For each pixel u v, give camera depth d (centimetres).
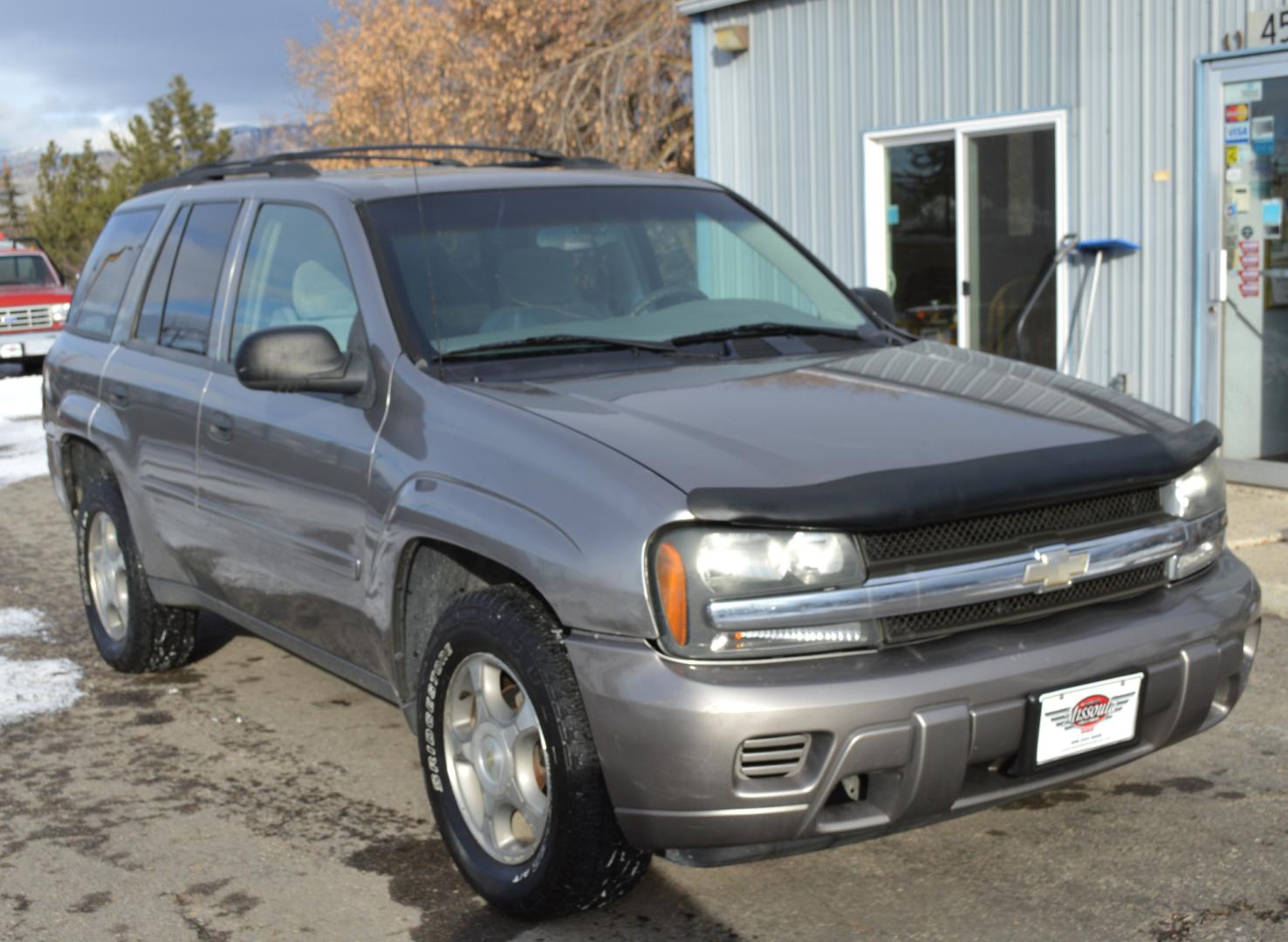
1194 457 345
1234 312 793
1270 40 752
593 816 316
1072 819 396
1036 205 880
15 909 364
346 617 400
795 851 310
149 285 536
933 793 305
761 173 1050
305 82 2378
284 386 386
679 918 348
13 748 484
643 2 1808
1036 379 393
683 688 293
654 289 440
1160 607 337
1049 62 856
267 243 463
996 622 317
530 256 425
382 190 435
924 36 923
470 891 367
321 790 440
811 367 395
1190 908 340
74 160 5538
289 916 356
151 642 543
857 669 299
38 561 785
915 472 307
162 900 367
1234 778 420
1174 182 808
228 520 455
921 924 339
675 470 309
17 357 2073
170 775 457
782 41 1016
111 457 528
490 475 338
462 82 1983
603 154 1795
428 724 362
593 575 306
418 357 383
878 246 979
